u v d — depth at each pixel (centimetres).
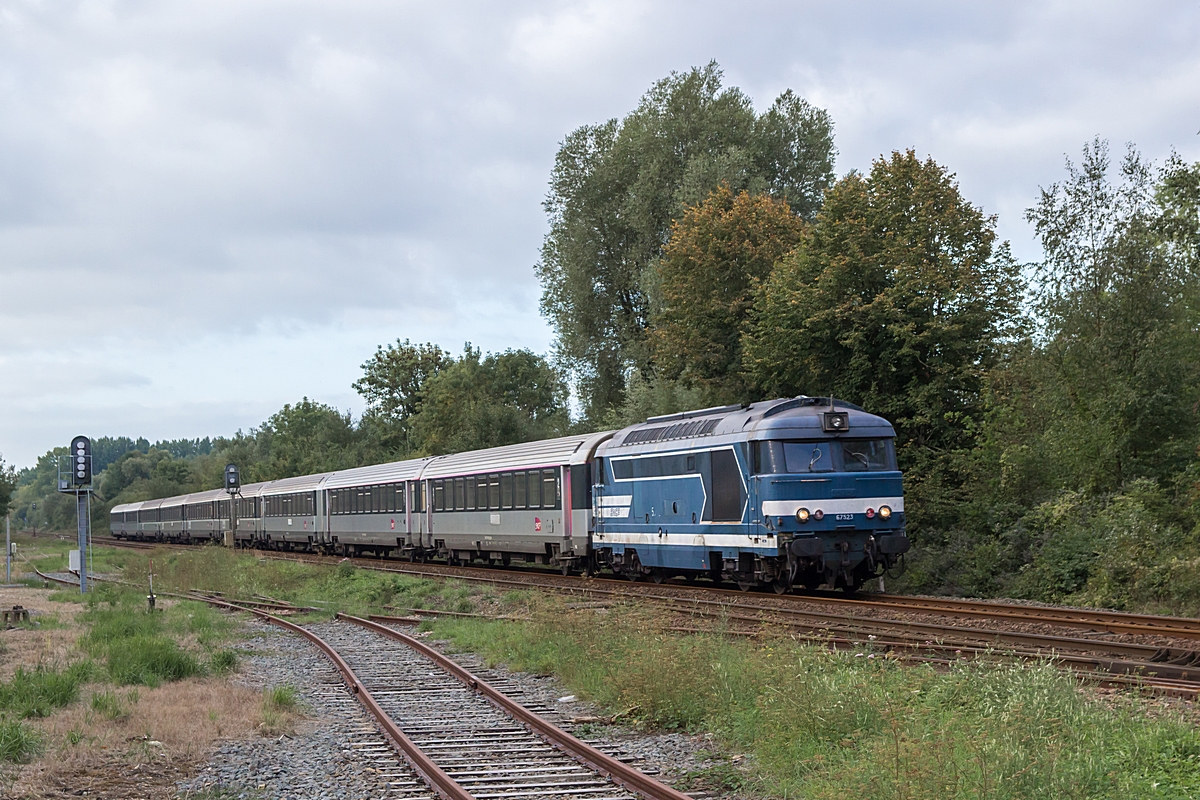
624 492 2681
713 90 5075
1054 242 2519
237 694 1387
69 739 1104
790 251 3481
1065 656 1319
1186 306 2431
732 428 2258
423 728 1177
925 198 2931
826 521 2114
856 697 1027
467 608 2394
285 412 11094
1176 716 959
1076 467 2439
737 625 1786
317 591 3134
